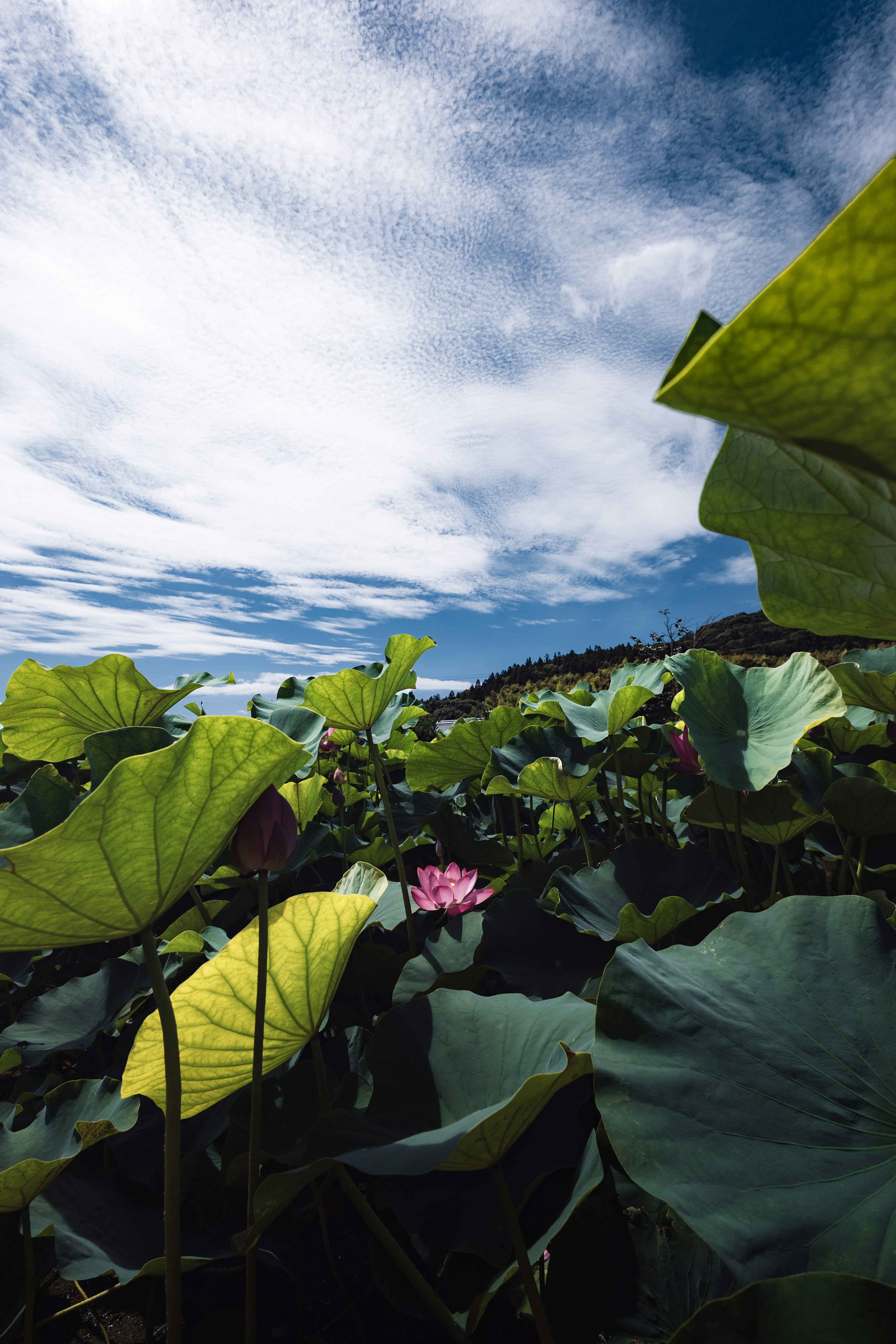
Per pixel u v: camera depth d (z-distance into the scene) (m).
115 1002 2.11
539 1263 1.26
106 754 1.74
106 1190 1.61
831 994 1.16
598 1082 0.99
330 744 3.50
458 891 2.43
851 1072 1.03
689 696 2.12
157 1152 1.69
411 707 3.75
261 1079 1.03
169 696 2.69
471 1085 1.24
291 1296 1.59
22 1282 1.41
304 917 1.07
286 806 1.05
